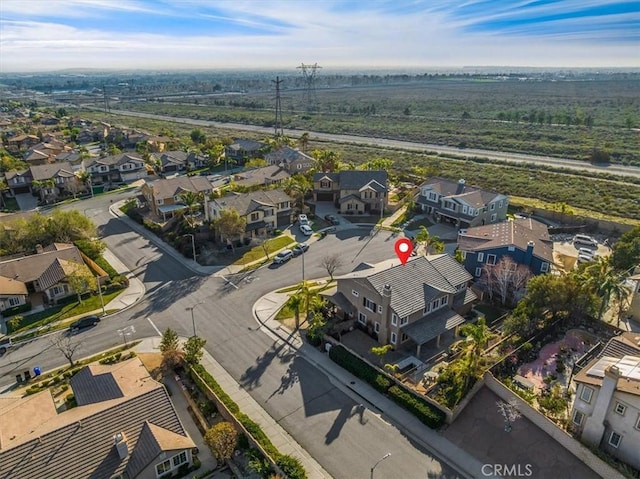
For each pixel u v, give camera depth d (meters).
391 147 172.50
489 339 50.09
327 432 39.44
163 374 47.00
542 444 37.94
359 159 150.25
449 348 50.12
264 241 80.50
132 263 73.06
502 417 40.75
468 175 127.75
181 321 56.91
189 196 88.69
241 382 45.78
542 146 166.12
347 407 42.47
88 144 176.12
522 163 143.50
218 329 55.09
